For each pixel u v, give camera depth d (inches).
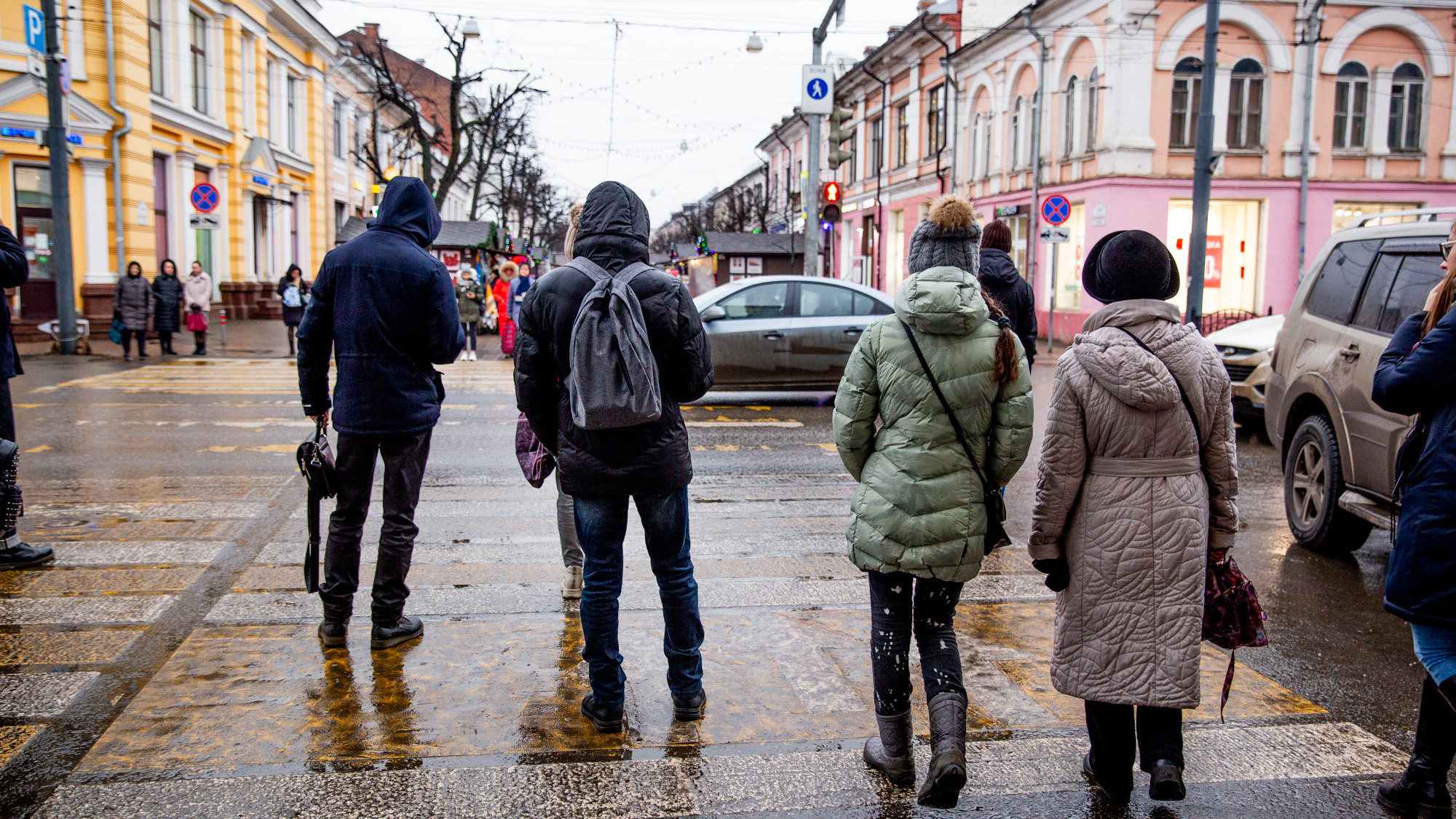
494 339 943.7
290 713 140.6
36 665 156.4
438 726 137.6
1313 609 197.8
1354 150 926.4
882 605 123.5
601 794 120.6
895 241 1534.2
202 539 229.9
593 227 135.4
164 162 951.0
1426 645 114.7
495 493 285.1
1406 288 216.8
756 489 296.8
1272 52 899.4
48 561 210.1
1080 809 119.6
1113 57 889.5
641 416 126.4
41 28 671.8
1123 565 113.0
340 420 159.3
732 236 1491.1
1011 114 1120.8
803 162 2017.7
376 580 164.9
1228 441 115.2
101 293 803.4
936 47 1337.4
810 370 478.6
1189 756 134.1
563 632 175.0
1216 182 907.4
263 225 1242.0
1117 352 112.3
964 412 118.6
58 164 682.8
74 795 118.0
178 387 519.8
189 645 165.8
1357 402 222.4
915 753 132.3
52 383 530.6
